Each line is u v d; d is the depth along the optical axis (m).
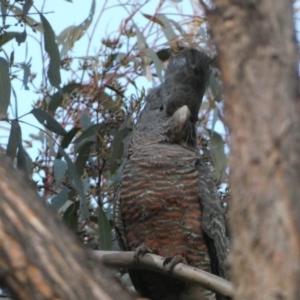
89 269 3.82
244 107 3.95
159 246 10.11
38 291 3.69
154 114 11.20
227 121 4.02
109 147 11.74
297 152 3.85
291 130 3.86
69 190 11.12
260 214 3.83
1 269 3.72
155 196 10.09
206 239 10.15
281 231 3.76
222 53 4.00
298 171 3.83
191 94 11.11
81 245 3.93
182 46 12.89
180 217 10.06
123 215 10.35
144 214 10.11
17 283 3.71
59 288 3.70
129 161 10.50
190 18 13.16
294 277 3.70
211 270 10.23
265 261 3.77
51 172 11.84
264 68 3.92
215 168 12.24
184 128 10.95
